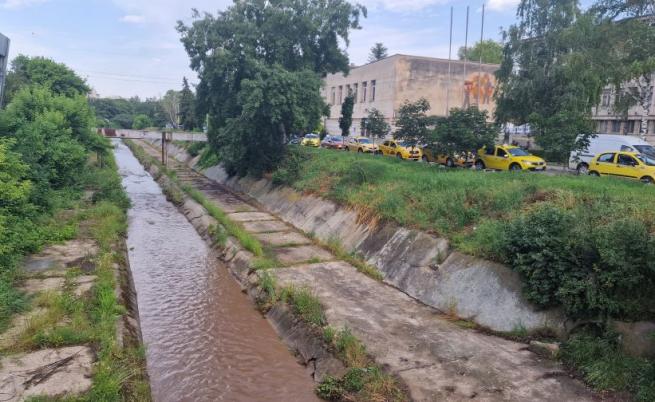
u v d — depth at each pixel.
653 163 19.89
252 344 10.26
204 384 8.68
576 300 8.53
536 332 9.12
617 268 8.17
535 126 22.50
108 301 10.07
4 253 11.64
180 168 43.59
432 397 7.36
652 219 9.52
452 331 9.77
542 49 30.16
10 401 6.80
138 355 8.85
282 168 26.23
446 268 11.74
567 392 7.41
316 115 26.39
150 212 24.36
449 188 15.08
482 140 20.38
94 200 22.61
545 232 9.45
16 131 18.08
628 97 27.56
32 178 16.64
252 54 28.06
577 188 12.88
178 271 15.01
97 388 7.02
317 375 8.79
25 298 10.23
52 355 8.20
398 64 45.94
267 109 24.84
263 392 8.43
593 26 26.81
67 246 14.75
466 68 48.25
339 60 31.16
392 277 12.94
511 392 7.45
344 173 21.38
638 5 25.67
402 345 9.11
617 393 7.23
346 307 11.09
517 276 10.05
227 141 29.14
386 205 15.64
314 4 29.77
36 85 26.70
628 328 8.02
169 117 89.56
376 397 7.49
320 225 18.38
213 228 18.94
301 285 12.54
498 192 13.44
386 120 47.47
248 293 13.06
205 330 10.90
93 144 27.45
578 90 25.98
